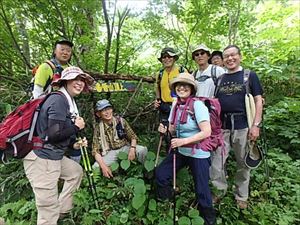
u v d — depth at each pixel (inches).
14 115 108.3
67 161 119.5
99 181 143.6
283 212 141.9
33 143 105.7
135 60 228.7
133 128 191.8
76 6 182.1
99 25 209.9
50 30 193.6
